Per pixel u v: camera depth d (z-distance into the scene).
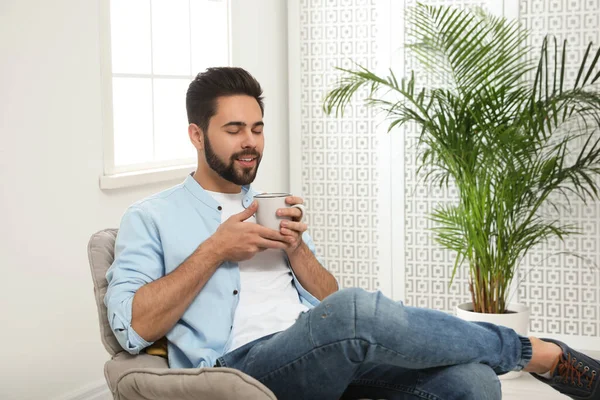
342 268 4.45
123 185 3.16
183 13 4.00
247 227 1.83
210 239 1.83
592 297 3.91
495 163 3.24
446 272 4.21
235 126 1.93
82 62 2.96
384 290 4.35
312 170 4.47
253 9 4.19
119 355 1.80
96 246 1.93
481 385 1.64
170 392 1.56
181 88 3.94
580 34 3.87
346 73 4.35
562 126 3.86
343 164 4.40
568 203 3.91
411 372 1.72
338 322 1.57
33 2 2.71
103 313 1.84
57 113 2.83
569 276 3.94
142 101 3.84
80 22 2.95
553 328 3.99
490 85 3.57
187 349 1.80
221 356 1.78
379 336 1.56
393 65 4.23
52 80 2.81
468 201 3.33
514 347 1.75
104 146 3.10
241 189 2.05
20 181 2.67
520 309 3.44
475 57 3.30
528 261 4.00
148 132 3.85
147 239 1.86
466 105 3.25
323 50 4.40
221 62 4.01
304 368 1.62
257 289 1.95
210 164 1.96
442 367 1.67
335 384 1.63
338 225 4.44
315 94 4.43
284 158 4.52
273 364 1.65
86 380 2.99
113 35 4.01
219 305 1.86
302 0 4.41
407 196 4.27
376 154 4.32
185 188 1.97
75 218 2.93
